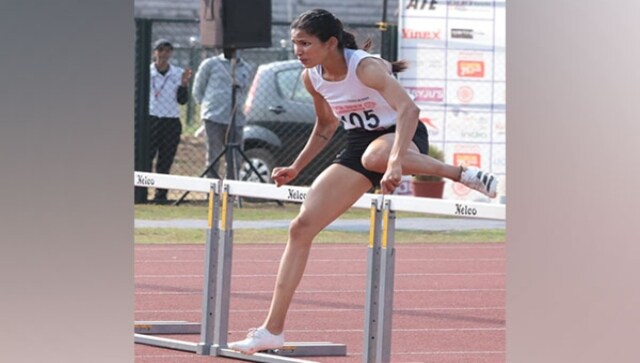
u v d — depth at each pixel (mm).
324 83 10680
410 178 24938
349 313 15219
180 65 28391
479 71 25000
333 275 18578
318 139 11500
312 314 15094
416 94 24891
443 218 25750
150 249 20609
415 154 10836
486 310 15773
